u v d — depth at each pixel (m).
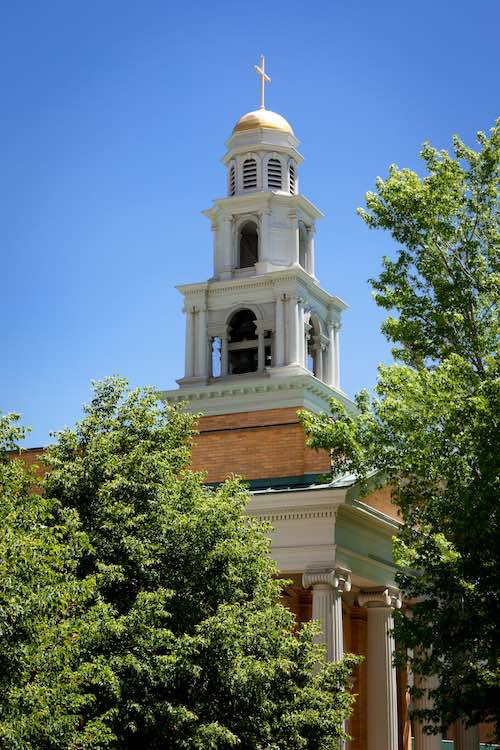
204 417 55.50
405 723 48.88
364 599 43.12
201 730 25.81
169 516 28.52
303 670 30.92
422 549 31.14
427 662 30.47
